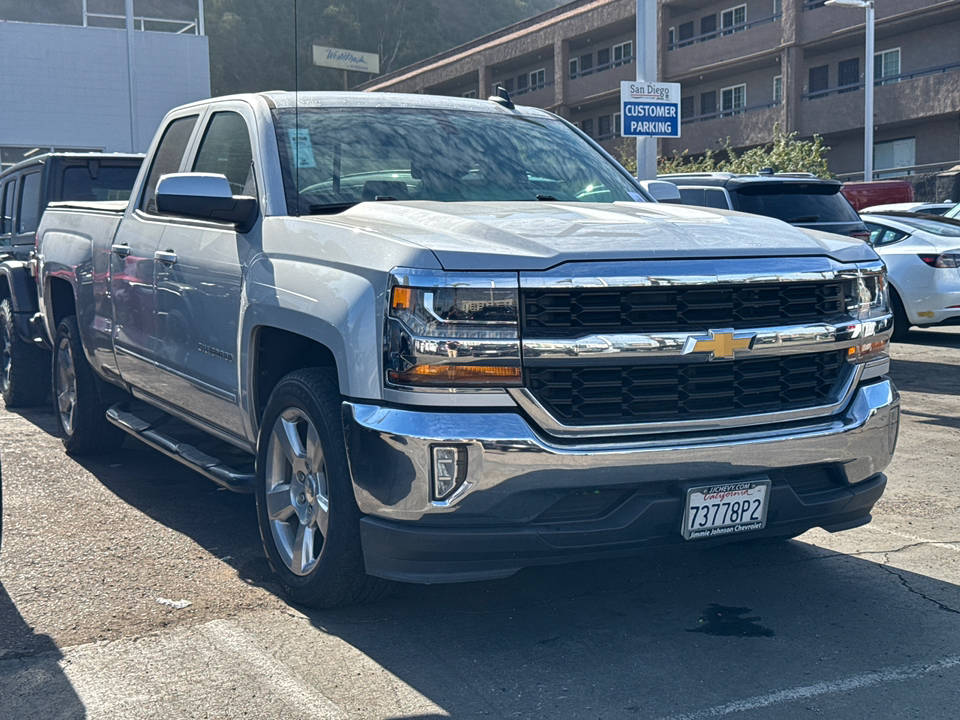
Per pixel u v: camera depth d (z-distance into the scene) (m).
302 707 2.94
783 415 3.39
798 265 3.42
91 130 30.44
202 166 4.79
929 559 4.29
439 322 3.08
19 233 8.71
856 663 3.23
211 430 4.59
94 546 4.49
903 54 37.62
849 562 4.25
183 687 3.08
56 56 29.78
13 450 6.48
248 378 3.98
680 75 44.94
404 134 4.50
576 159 4.80
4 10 30.08
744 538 3.40
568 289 3.10
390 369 3.14
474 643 3.40
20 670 3.20
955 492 5.46
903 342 12.36
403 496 3.12
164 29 31.84
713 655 3.29
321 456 3.53
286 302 3.64
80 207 6.27
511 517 3.09
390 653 3.32
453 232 3.34
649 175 12.73
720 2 44.12
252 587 3.96
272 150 4.18
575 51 53.28
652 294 3.19
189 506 5.16
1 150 29.62
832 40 38.78
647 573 4.10
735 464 3.28
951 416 7.78
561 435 3.11
